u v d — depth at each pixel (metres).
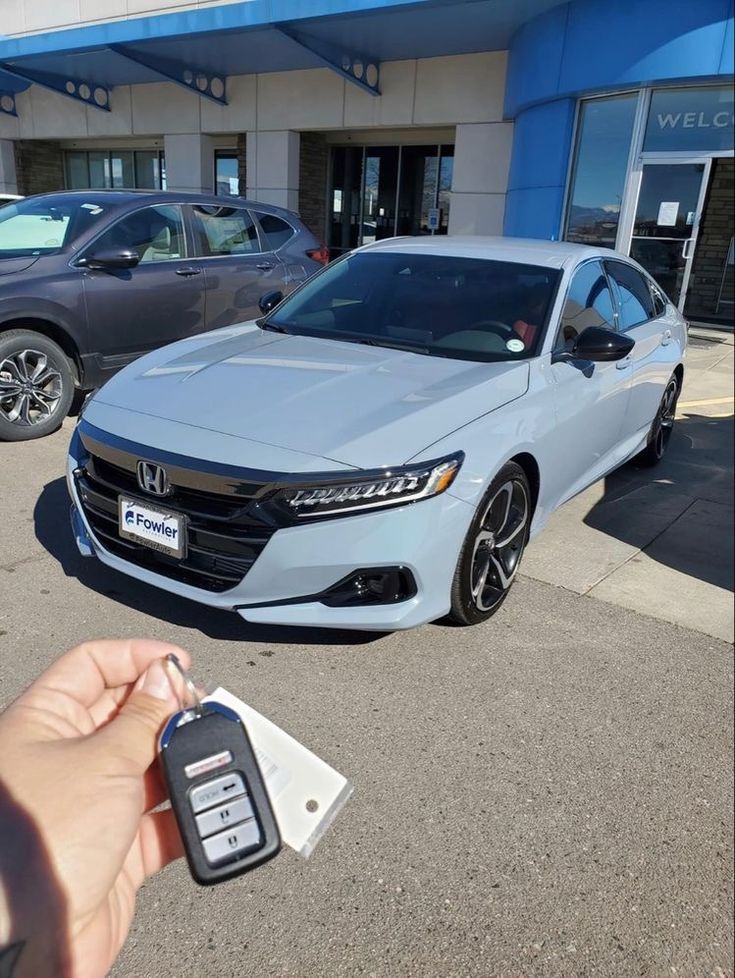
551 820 2.10
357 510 2.47
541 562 3.80
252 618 2.57
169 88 15.23
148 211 5.75
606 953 1.73
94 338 5.34
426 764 2.29
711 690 2.77
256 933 1.74
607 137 10.50
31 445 5.12
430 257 4.11
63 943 0.76
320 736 2.38
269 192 14.55
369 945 1.72
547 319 3.60
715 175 10.88
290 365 3.25
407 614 2.60
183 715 0.87
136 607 3.08
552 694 2.68
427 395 2.91
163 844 0.98
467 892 1.86
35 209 5.73
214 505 2.58
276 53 12.57
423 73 12.39
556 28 9.98
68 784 0.80
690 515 4.65
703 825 2.12
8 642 2.80
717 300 12.04
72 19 14.95
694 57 9.06
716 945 1.76
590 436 3.88
